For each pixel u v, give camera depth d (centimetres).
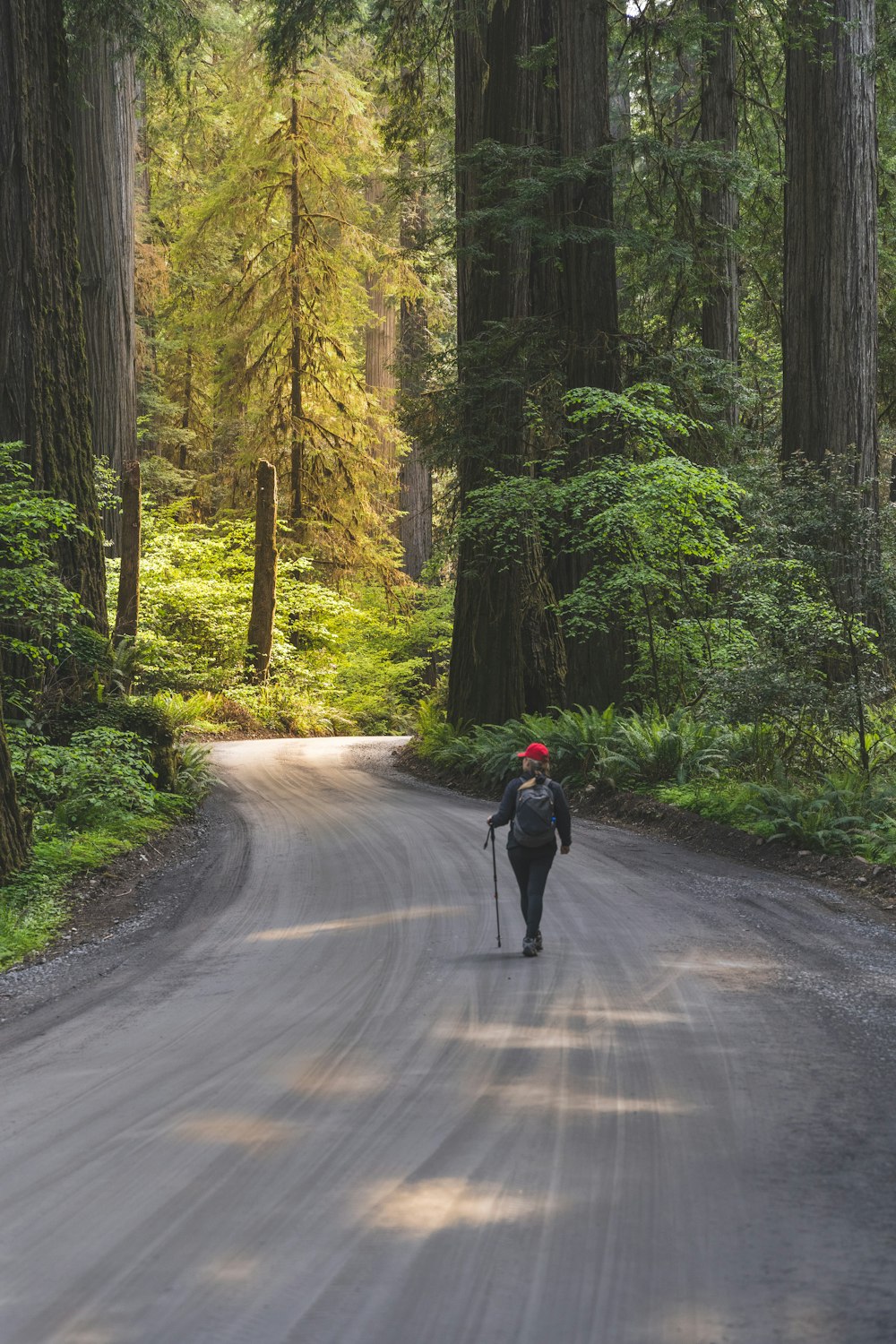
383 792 1972
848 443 1920
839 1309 335
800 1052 586
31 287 1725
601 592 1844
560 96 2028
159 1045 645
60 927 1074
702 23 2052
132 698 1834
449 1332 327
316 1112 512
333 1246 381
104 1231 402
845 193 1920
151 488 4294
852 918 963
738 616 1725
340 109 3975
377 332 4788
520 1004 683
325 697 3806
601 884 1097
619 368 1970
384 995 720
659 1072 554
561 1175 432
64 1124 521
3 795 1237
